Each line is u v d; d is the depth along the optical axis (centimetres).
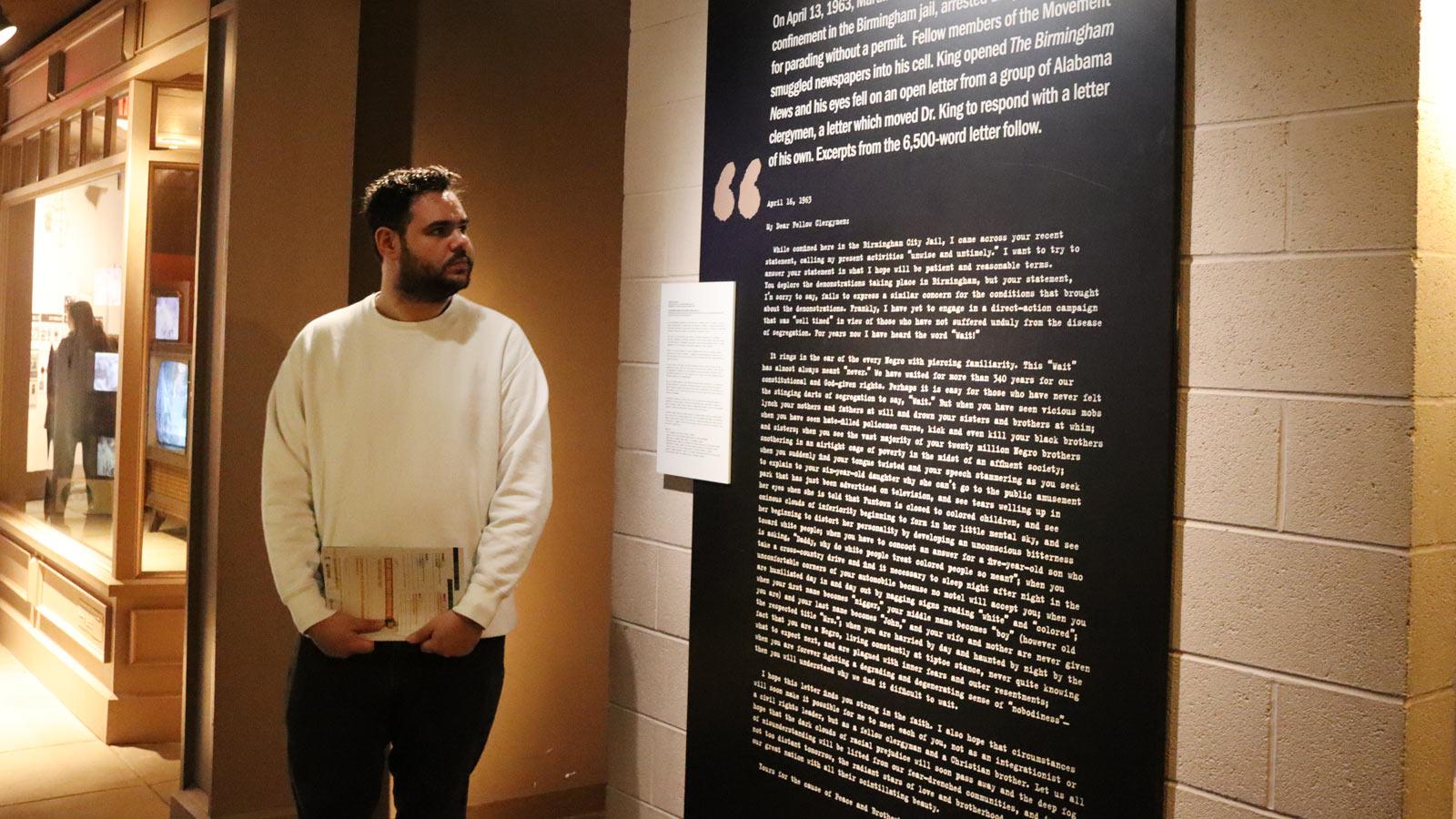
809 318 230
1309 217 165
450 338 247
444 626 234
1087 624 186
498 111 370
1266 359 169
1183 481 178
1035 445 193
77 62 491
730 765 246
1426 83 156
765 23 240
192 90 443
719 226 249
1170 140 177
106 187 473
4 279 583
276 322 339
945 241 206
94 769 411
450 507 241
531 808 382
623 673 278
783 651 235
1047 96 192
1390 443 157
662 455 263
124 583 440
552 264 379
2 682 511
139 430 446
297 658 245
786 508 234
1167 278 177
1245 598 171
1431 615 159
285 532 241
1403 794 156
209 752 342
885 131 216
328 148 345
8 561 577
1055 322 191
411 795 249
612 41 391
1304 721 165
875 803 218
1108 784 184
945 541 206
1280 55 167
